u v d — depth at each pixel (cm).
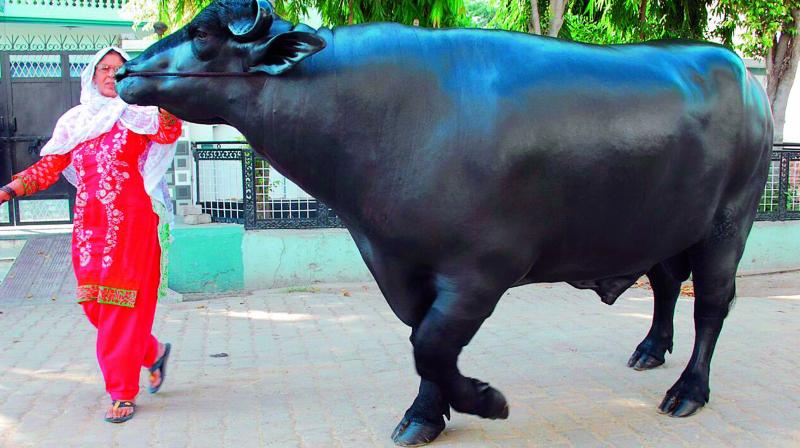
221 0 275
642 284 798
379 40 286
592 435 341
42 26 1441
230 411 380
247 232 758
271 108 277
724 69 328
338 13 773
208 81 277
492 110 276
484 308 290
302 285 769
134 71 280
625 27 950
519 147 276
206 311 636
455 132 275
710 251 356
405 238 283
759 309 622
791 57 1056
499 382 421
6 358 482
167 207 411
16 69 880
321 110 277
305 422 362
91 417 373
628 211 302
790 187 906
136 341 369
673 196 311
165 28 704
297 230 773
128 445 336
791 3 1002
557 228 294
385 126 278
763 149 349
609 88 293
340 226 787
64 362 473
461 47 290
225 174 779
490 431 346
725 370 438
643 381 421
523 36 301
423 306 310
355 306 654
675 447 326
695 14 934
